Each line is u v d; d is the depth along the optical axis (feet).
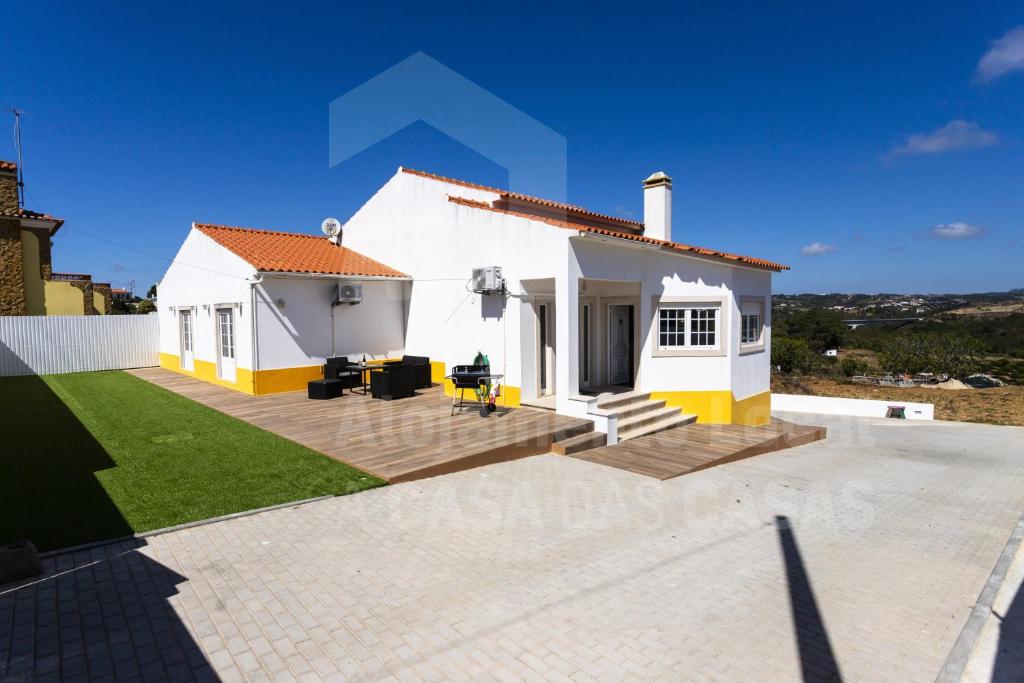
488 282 40.09
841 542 20.72
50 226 77.00
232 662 12.42
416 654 12.89
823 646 13.62
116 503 21.57
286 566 17.03
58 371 64.44
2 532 18.66
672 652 13.21
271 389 46.52
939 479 31.58
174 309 63.72
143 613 14.26
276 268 45.44
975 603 16.11
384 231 56.03
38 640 13.00
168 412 39.27
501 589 16.03
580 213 52.54
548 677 12.18
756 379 47.06
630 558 18.44
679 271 42.06
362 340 52.19
